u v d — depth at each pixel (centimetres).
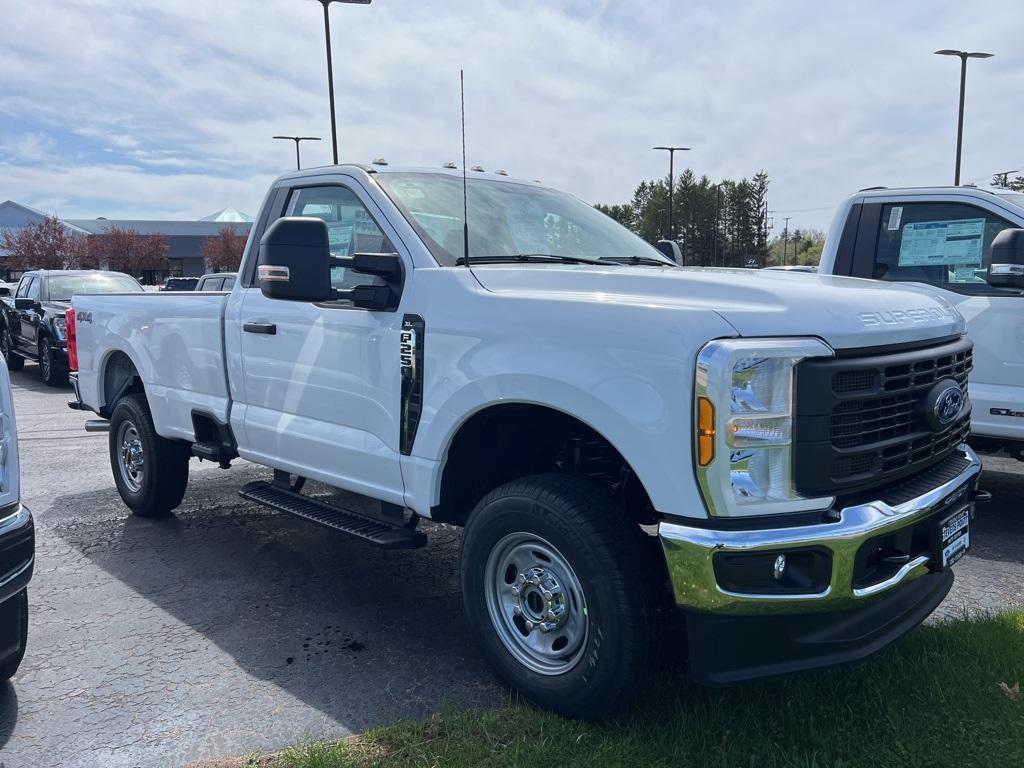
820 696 312
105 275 1520
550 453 364
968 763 270
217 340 477
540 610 316
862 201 602
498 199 429
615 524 289
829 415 265
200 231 8062
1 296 1692
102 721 316
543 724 299
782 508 263
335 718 318
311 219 348
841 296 287
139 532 556
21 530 313
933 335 311
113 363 611
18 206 7219
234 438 474
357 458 381
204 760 289
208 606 430
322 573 480
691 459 260
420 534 365
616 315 283
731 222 8562
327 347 395
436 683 346
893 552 287
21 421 1033
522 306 311
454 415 330
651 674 289
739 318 265
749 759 274
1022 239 496
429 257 357
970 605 417
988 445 549
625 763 273
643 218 9062
